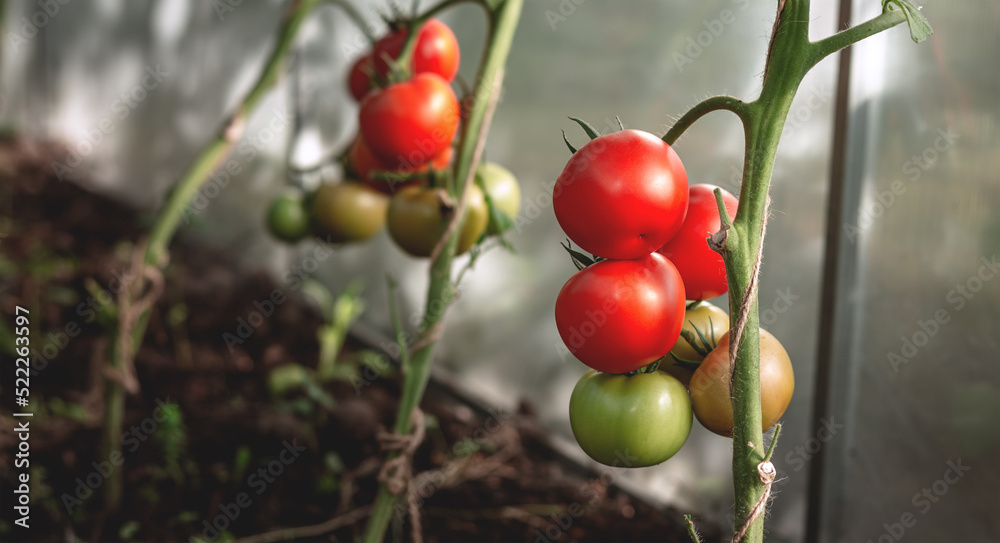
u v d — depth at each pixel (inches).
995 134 41.6
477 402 76.3
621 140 29.9
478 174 39.9
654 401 30.2
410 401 39.0
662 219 29.6
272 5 101.3
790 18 28.7
